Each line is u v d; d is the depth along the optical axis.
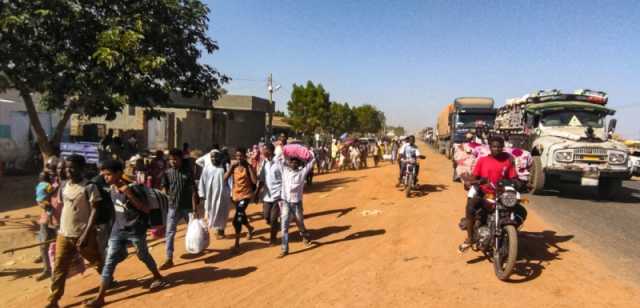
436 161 27.50
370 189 13.93
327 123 49.44
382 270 5.77
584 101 14.18
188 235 6.22
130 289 5.44
